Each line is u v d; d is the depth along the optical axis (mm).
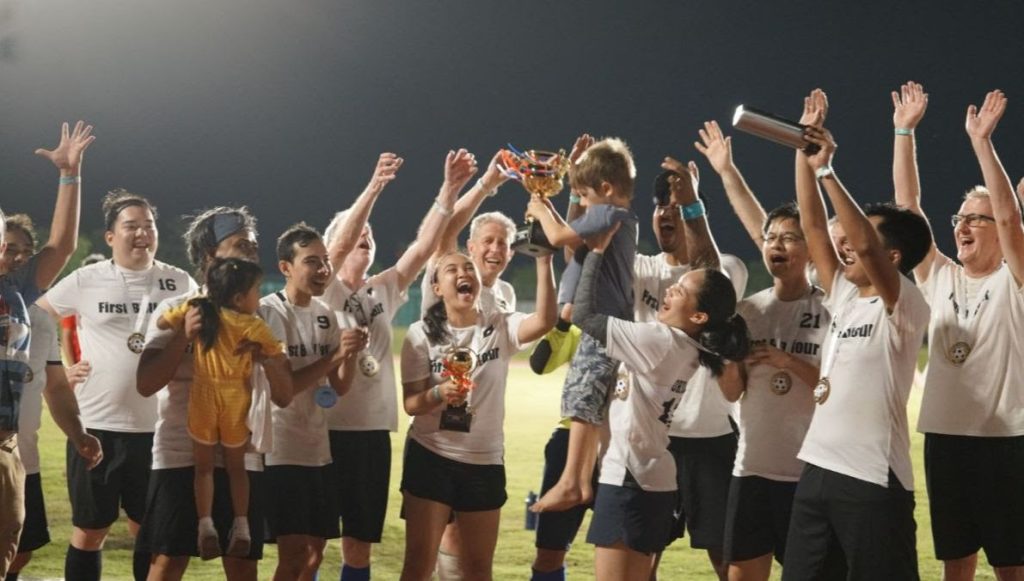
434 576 7395
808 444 5109
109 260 7168
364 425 6594
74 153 6387
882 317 4961
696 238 6090
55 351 6113
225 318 5609
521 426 15039
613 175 5504
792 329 5859
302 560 6117
